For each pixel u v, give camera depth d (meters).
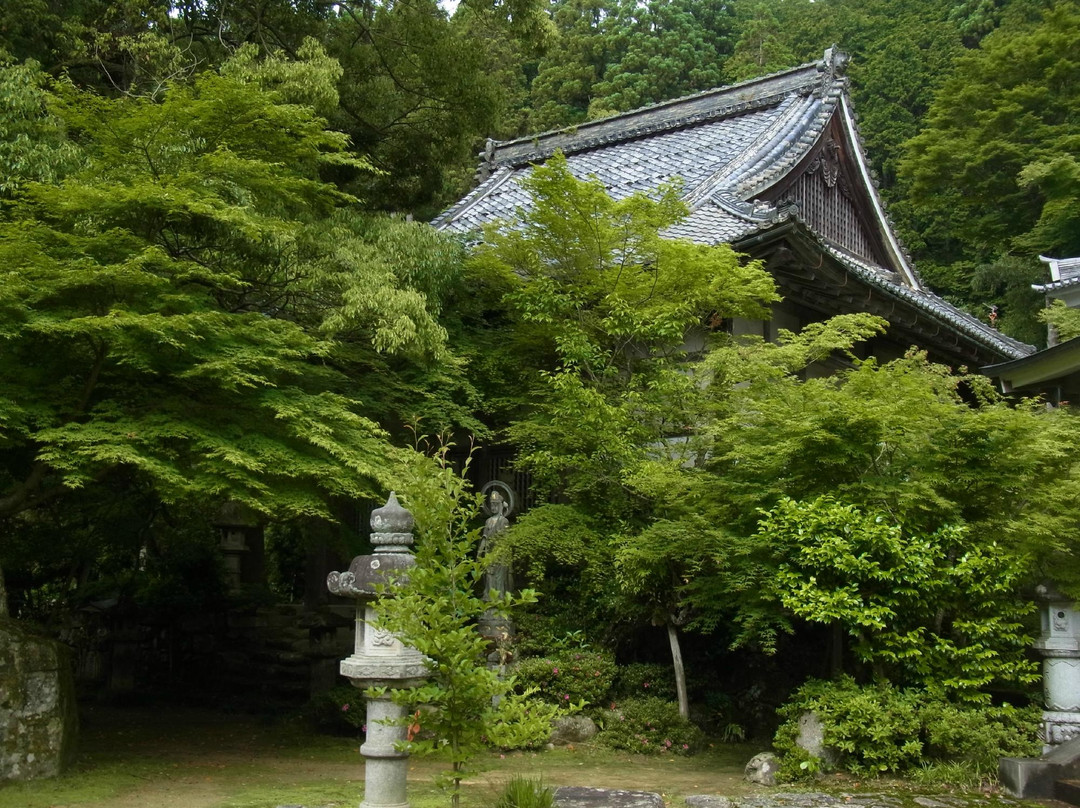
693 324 11.98
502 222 12.08
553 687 10.27
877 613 7.98
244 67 11.02
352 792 7.80
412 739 6.09
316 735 11.05
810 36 38.06
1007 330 26.52
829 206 18.81
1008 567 8.16
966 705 8.29
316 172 10.78
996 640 8.50
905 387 8.82
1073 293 15.55
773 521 8.40
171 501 8.83
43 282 7.78
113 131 8.70
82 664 15.50
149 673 15.41
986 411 8.69
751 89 20.58
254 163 8.54
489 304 12.57
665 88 35.12
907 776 8.03
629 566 9.53
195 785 8.16
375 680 6.01
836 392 8.90
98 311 8.25
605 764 9.18
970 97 24.66
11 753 7.87
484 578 11.44
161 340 7.93
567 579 12.04
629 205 11.02
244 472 8.28
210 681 15.06
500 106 16.00
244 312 10.04
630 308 10.91
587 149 21.33
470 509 6.13
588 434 10.56
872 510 8.40
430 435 11.67
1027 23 30.00
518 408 12.67
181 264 8.17
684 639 11.98
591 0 37.03
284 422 8.96
